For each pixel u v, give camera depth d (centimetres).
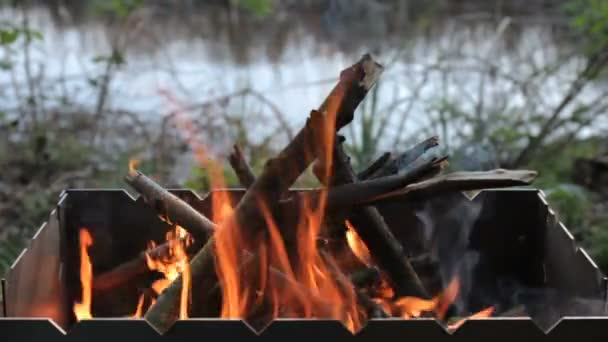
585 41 1120
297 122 1020
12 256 695
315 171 427
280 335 361
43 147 916
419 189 411
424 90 1148
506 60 1268
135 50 1375
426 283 525
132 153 919
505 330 363
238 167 471
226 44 1445
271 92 1107
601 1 970
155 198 468
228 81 1215
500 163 899
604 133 1032
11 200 821
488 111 1009
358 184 419
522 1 1623
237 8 1639
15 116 1054
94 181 858
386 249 451
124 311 523
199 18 1614
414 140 938
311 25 1565
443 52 1134
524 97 1072
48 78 1155
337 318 421
